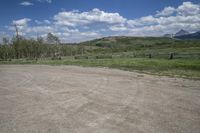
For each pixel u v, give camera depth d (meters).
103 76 18.98
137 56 42.59
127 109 8.30
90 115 7.63
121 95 10.82
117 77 18.09
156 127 6.35
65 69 27.66
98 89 12.64
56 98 10.44
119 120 7.04
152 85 13.73
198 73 18.75
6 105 9.34
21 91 12.64
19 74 22.89
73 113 7.91
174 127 6.33
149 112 7.86
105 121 6.97
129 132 6.02
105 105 8.94
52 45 93.69
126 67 26.81
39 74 22.14
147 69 23.58
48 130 6.29
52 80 17.09
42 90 12.73
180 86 13.20
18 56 88.38
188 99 9.75
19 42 87.50
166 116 7.36
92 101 9.66
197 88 12.46
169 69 22.41
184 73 19.06
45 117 7.51
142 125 6.54
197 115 7.43
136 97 10.30
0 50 86.75
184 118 7.12
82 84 14.66
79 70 25.61
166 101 9.42
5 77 20.39
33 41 90.38
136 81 15.59
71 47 107.38
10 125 6.77
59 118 7.36
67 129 6.34
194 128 6.23
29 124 6.82
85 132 6.08
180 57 32.28
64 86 13.98
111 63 32.78
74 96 10.80
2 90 13.18
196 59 29.48
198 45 104.38
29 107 8.89
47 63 43.03
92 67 29.53
